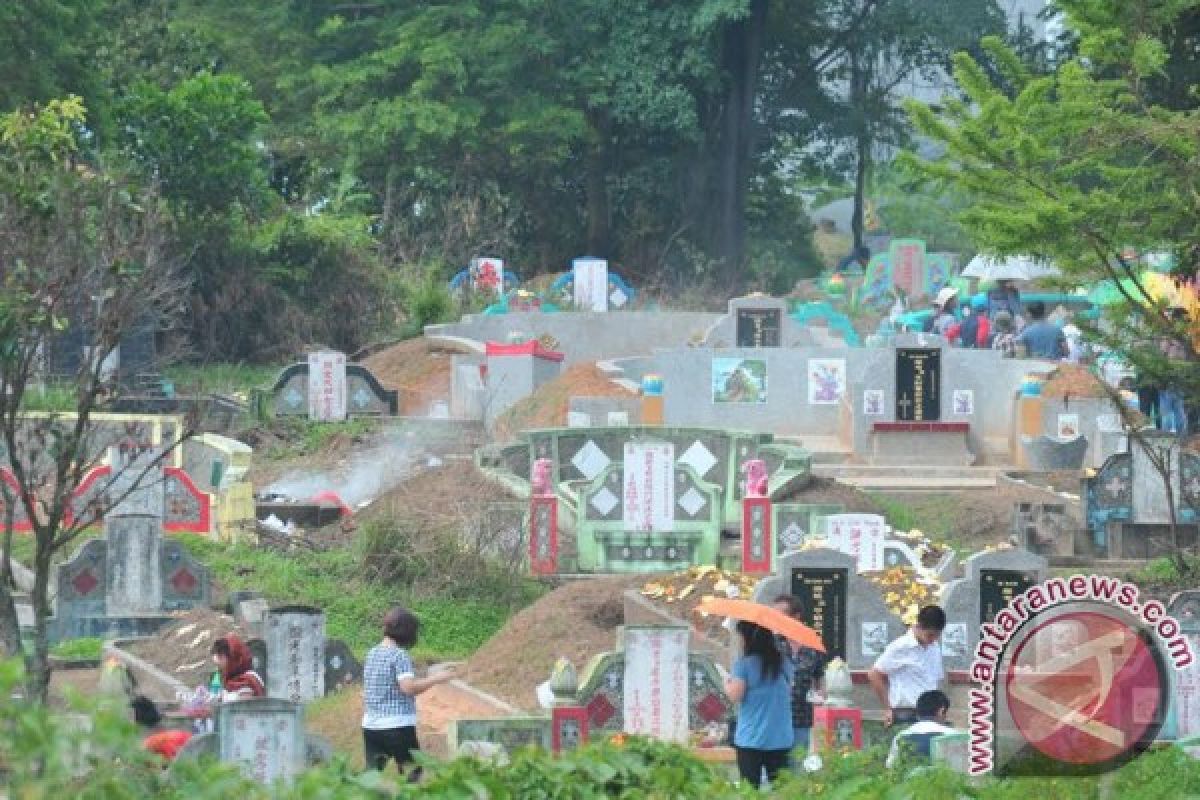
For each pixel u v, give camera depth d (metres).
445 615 84.25
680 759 41.00
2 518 87.06
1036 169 80.62
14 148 70.50
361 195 168.75
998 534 95.06
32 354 61.25
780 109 199.75
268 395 115.19
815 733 58.28
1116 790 40.62
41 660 56.44
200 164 137.62
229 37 181.88
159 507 90.50
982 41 83.62
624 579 80.81
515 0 181.38
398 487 98.31
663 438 98.88
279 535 90.44
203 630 75.94
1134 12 81.06
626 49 183.62
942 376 108.94
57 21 131.12
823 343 136.12
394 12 184.62
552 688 60.31
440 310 147.00
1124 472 91.69
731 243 190.12
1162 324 79.81
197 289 141.00
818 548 69.88
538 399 116.06
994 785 41.03
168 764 39.12
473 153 180.12
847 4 196.62
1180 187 77.94
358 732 66.00
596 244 190.88
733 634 68.44
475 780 38.00
